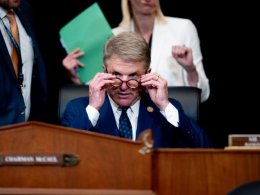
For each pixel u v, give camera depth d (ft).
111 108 20.61
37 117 28.12
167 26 30.73
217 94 32.96
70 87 23.98
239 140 16.21
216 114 33.09
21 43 27.04
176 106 21.72
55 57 32.48
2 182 14.80
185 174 15.05
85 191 14.67
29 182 14.79
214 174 15.05
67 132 14.79
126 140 14.71
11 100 26.00
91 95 20.08
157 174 15.01
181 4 32.71
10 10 26.61
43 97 28.04
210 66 32.99
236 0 32.81
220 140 32.99
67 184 14.75
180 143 20.15
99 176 14.73
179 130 20.07
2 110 25.88
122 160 14.71
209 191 15.05
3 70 25.79
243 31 32.86
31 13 28.30
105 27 28.53
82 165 14.75
